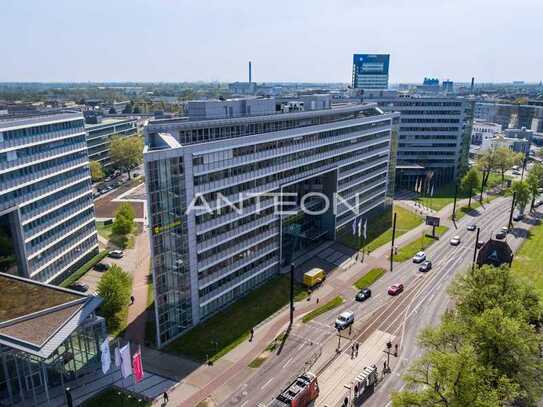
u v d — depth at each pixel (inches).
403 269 4079.7
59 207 3801.7
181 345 2844.5
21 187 3302.2
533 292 2655.0
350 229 5014.8
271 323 3125.0
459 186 7327.8
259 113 3981.3
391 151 5743.1
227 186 3120.1
